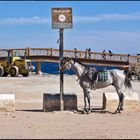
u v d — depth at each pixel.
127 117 21.95
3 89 38.00
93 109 24.80
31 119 21.03
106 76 23.31
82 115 22.52
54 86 41.72
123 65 62.75
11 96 23.52
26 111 23.95
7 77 55.66
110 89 39.03
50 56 63.88
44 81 47.88
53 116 22.03
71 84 44.44
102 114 22.94
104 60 63.44
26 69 57.66
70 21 23.50
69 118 21.44
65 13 23.45
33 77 55.75
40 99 30.86
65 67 23.44
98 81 23.31
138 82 49.56
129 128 18.81
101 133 17.42
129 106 24.27
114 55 63.31
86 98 25.42
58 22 23.47
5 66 57.56
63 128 18.56
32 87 40.34
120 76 23.42
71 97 23.73
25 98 31.36
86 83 23.42
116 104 24.45
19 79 50.88
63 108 23.66
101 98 31.77
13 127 18.77
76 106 23.73
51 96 23.80
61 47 23.77
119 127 19.03
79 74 23.53
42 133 17.31
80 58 62.81
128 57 62.84
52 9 23.45
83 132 17.62
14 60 58.34
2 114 22.47
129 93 24.39
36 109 25.03
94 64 63.34
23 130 18.02
